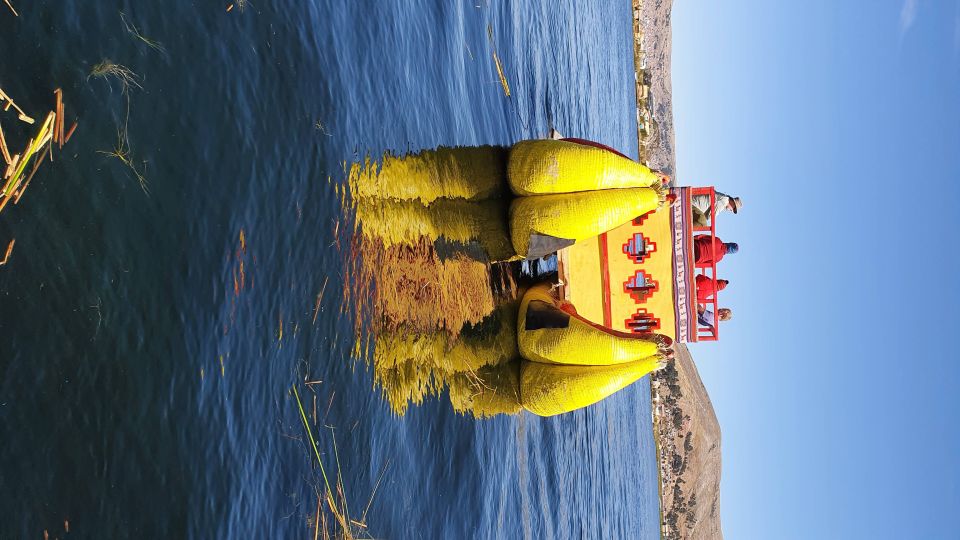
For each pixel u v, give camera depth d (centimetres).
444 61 1531
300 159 971
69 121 662
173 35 796
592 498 2606
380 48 1236
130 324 703
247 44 908
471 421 1353
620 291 1377
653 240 1371
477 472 1378
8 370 593
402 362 1155
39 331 620
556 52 2903
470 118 1653
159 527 701
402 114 1270
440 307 1253
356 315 1055
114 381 679
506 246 1405
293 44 995
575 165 1286
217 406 793
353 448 1012
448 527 1248
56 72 653
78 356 650
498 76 1952
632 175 1305
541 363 1363
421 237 1224
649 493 5128
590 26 3906
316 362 962
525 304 1390
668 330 1374
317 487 927
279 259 914
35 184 629
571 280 1392
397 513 1096
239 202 858
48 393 620
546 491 1912
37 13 643
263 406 861
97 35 700
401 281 1166
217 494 771
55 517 611
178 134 787
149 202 741
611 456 3184
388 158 1189
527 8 2391
